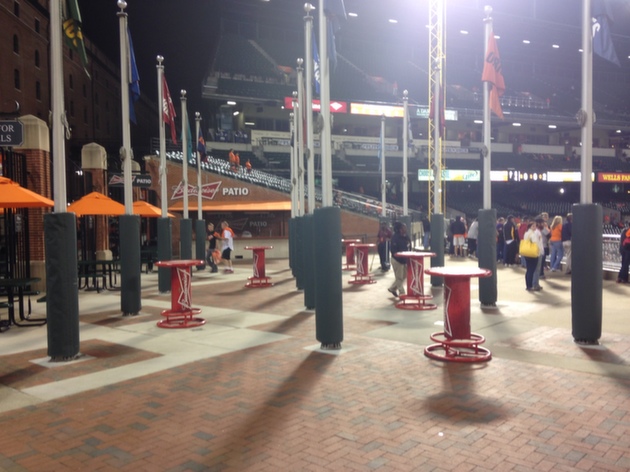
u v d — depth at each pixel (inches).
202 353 323.6
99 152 804.0
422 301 506.3
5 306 419.2
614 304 469.1
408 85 2758.4
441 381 258.4
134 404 233.9
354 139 2276.1
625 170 2556.6
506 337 350.6
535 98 2792.8
